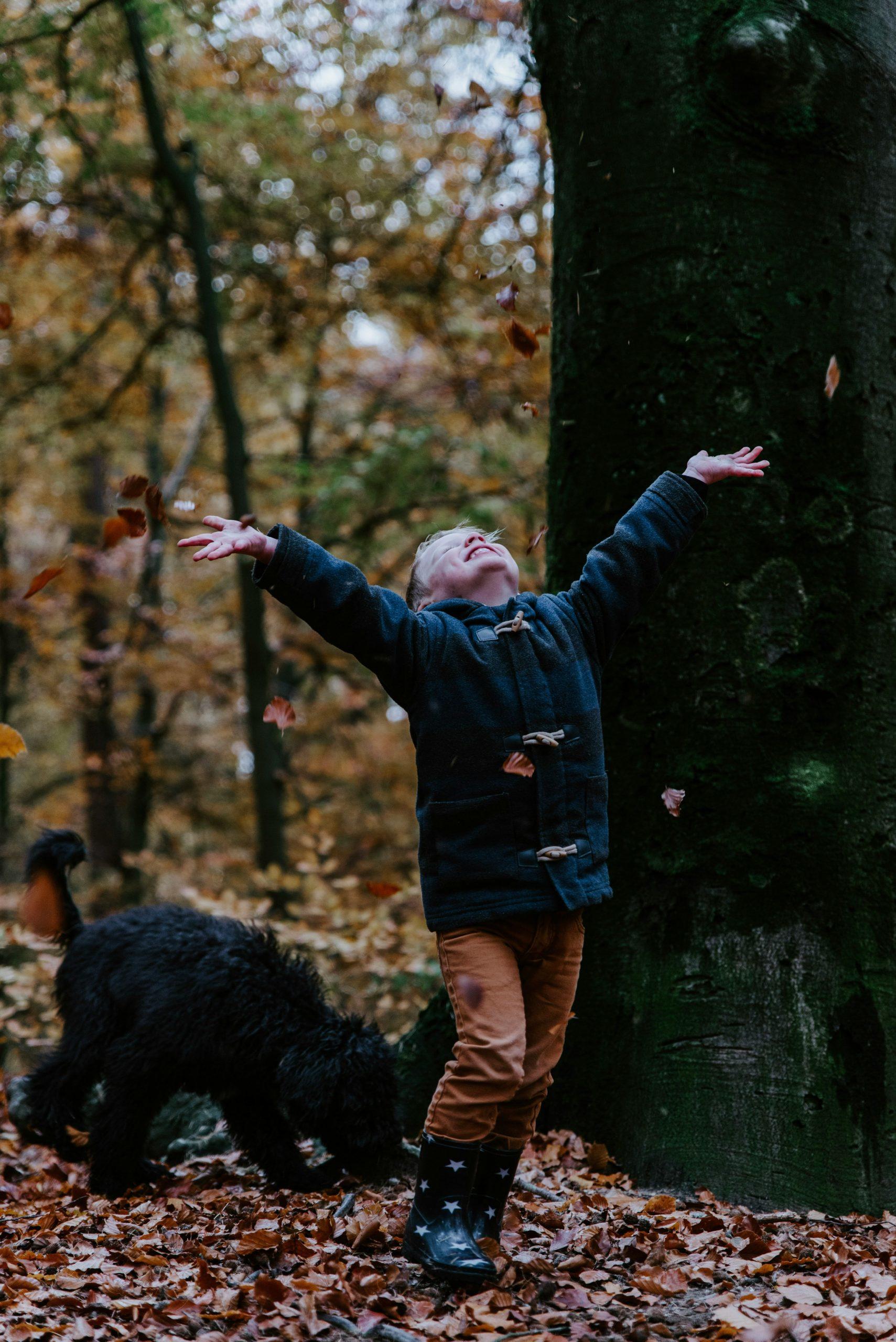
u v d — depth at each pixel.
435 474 11.17
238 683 15.23
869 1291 2.55
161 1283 2.72
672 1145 3.43
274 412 15.68
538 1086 2.71
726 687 3.62
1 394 12.27
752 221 3.66
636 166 3.78
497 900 2.52
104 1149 3.73
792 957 3.48
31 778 19.34
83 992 4.02
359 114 10.49
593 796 2.65
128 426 13.24
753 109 3.63
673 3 3.75
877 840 3.55
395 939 6.71
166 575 16.31
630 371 3.79
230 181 11.14
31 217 10.55
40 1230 3.28
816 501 3.62
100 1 7.96
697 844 3.62
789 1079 3.39
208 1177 3.95
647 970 3.66
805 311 3.63
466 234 10.24
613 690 3.79
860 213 3.68
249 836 16.58
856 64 3.66
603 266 3.86
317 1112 3.46
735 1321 2.37
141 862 10.77
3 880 16.39
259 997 3.67
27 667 16.92
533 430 11.00
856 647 3.59
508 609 2.71
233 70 9.60
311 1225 3.12
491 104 3.78
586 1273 2.68
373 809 15.77
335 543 11.66
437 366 12.92
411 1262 2.62
